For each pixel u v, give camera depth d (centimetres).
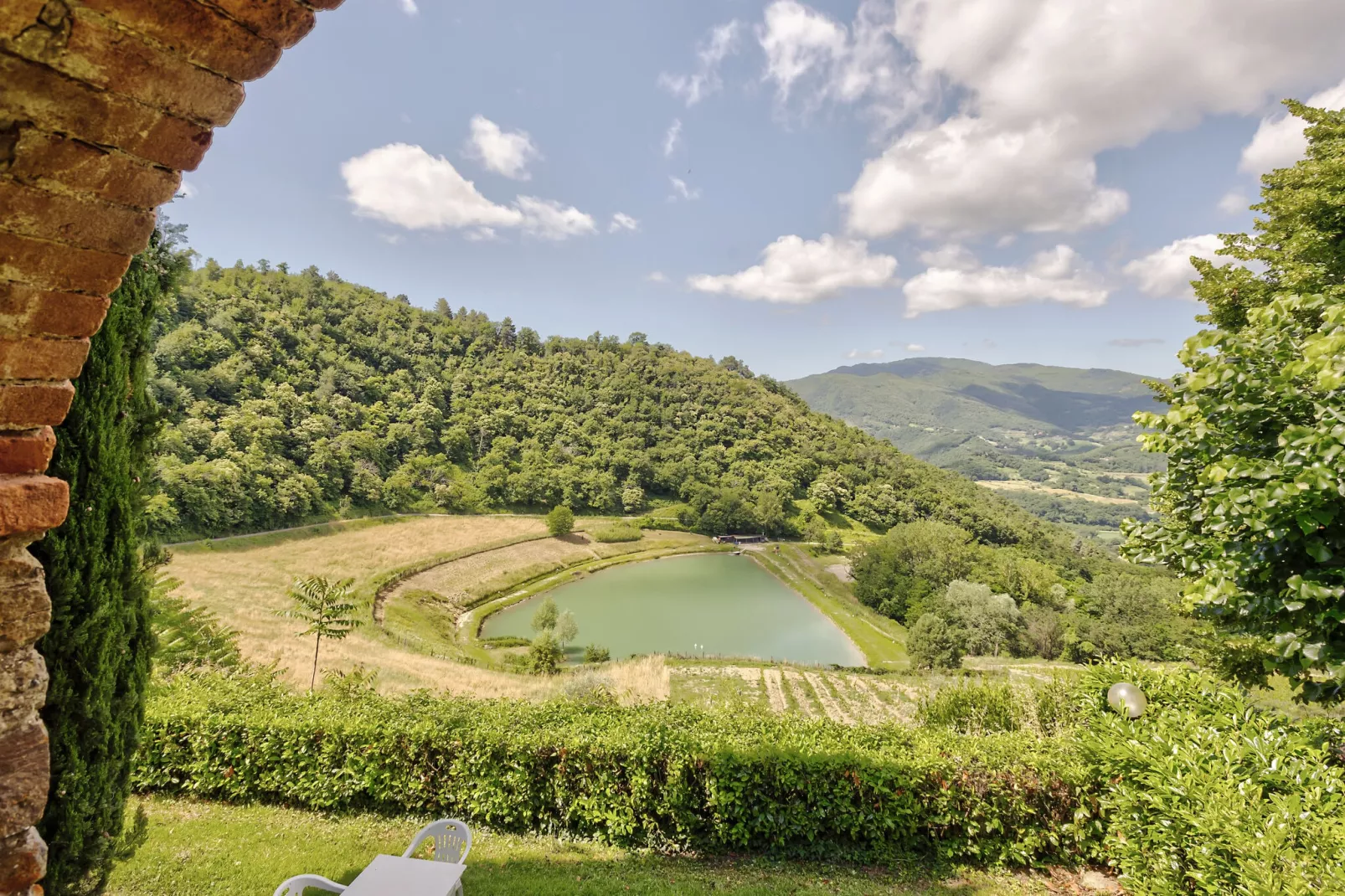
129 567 405
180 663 1153
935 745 704
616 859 643
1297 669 375
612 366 13625
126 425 405
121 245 183
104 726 391
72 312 184
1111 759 587
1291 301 411
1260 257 1180
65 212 168
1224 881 405
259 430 6612
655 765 691
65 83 150
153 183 180
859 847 662
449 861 409
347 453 7281
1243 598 386
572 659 4319
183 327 7688
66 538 372
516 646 4372
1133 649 4897
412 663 2869
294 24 167
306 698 838
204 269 10188
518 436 10431
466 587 5562
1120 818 536
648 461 10306
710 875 614
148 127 168
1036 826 634
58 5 138
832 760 671
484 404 10662
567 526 7762
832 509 10194
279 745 729
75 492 376
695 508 9362
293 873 559
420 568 5600
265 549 5147
